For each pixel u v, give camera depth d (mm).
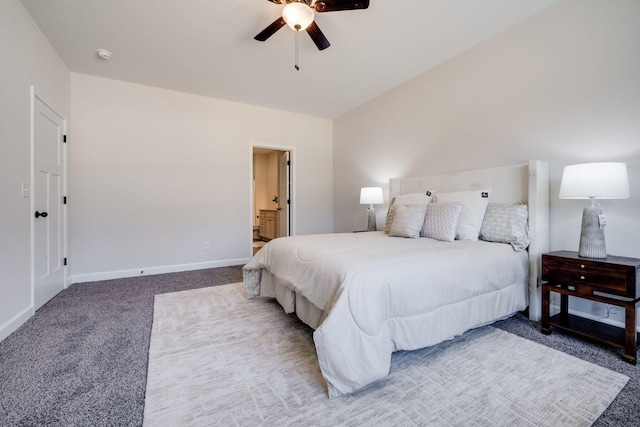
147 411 1233
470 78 2895
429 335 1607
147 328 2082
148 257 3736
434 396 1334
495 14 2383
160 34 2623
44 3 2197
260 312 2414
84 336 1942
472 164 2895
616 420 1175
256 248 6156
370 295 1410
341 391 1302
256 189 7906
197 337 1948
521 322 2182
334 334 1315
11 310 1992
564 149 2229
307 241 2344
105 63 3133
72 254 3309
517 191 2436
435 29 2580
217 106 4195
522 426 1146
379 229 4172
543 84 2340
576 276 1845
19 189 2121
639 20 1859
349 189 4832
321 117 5133
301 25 2049
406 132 3674
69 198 3234
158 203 3793
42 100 2553
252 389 1393
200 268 4062
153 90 3756
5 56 1951
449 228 2408
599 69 2035
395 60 3127
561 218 2258
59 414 1207
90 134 3404
